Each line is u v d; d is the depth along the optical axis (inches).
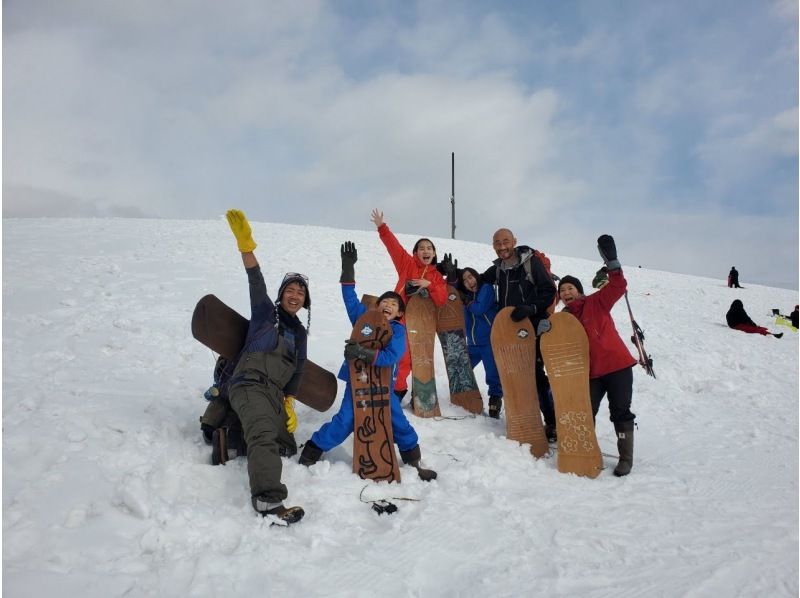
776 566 117.3
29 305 316.8
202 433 166.4
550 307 207.9
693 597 104.3
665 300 786.2
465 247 989.2
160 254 590.2
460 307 237.5
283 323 156.1
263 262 611.8
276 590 98.3
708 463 189.2
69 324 285.1
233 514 124.5
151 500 119.0
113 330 281.3
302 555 110.6
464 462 169.5
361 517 132.9
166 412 177.2
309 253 712.4
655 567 115.4
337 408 211.0
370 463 153.9
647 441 215.2
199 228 836.0
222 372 158.4
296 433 183.3
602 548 122.5
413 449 164.2
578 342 179.5
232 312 158.4
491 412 227.1
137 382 206.2
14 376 195.9
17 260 468.4
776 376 356.2
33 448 135.4
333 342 309.7
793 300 951.6
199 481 138.3
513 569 111.7
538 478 166.1
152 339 271.3
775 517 143.5
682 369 352.8
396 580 104.9
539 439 190.1
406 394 245.8
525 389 194.4
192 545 110.7
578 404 176.7
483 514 135.6
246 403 138.3
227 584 98.2
